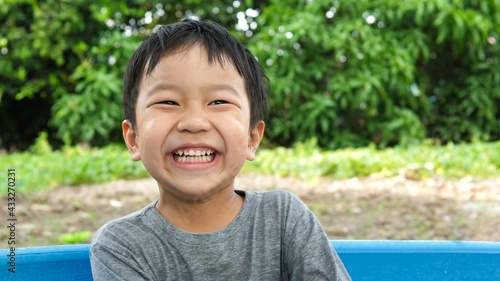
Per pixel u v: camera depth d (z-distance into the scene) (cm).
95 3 774
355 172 522
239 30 791
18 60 785
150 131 109
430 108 779
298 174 514
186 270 113
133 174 535
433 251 160
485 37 723
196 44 112
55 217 358
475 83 759
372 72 714
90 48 802
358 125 765
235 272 114
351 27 713
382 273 160
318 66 732
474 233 315
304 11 741
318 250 119
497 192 430
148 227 115
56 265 146
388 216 362
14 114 858
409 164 526
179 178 110
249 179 499
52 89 809
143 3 805
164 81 110
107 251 110
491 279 160
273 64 727
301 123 748
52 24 759
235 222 117
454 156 548
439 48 766
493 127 769
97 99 742
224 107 111
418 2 710
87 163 529
